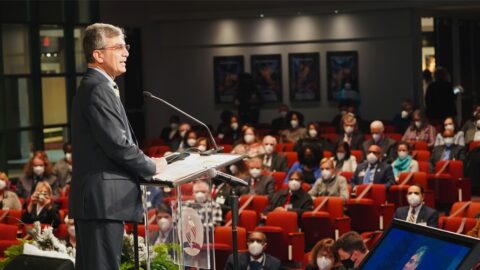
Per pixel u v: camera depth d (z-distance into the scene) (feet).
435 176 49.42
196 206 15.74
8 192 46.52
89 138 12.98
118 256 13.10
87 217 12.97
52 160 65.98
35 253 17.26
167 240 20.75
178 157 14.16
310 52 86.63
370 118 85.10
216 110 90.02
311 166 49.67
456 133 61.16
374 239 33.96
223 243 37.27
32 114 64.39
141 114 89.10
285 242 39.73
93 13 68.69
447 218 37.06
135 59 87.51
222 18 88.89
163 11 88.89
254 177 46.65
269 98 88.28
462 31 95.61
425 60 86.69
